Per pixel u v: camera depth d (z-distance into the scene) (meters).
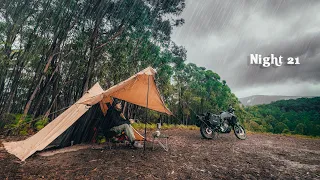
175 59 19.23
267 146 6.11
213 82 42.09
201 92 38.50
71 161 3.60
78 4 10.30
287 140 8.02
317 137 11.20
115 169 3.21
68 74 11.43
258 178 3.05
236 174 3.21
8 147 4.34
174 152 4.69
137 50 14.45
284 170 3.50
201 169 3.42
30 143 4.23
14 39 9.23
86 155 4.05
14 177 2.74
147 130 10.10
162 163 3.68
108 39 12.11
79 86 12.60
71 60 11.68
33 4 9.30
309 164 3.96
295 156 4.71
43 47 9.95
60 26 9.80
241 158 4.34
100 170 3.13
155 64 17.00
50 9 9.58
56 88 10.55
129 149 4.77
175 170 3.30
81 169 3.15
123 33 12.62
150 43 15.22
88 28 11.63
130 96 5.59
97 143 5.32
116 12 11.62
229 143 6.45
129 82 4.75
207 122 7.39
